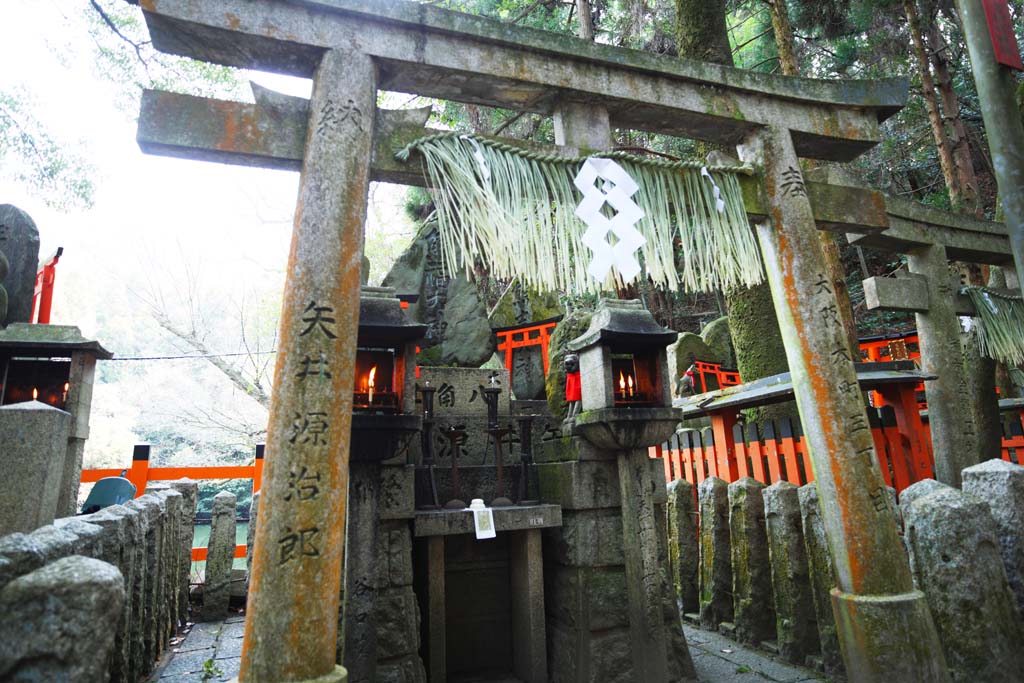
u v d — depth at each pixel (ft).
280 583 7.54
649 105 11.68
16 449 8.27
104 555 10.23
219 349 76.69
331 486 8.00
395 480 13.93
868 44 37.09
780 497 16.01
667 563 15.47
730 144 13.41
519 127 35.81
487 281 35.99
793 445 18.30
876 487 10.72
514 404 20.49
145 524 13.46
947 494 10.77
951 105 32.27
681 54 26.61
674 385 37.96
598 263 10.55
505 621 16.46
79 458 16.16
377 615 13.19
